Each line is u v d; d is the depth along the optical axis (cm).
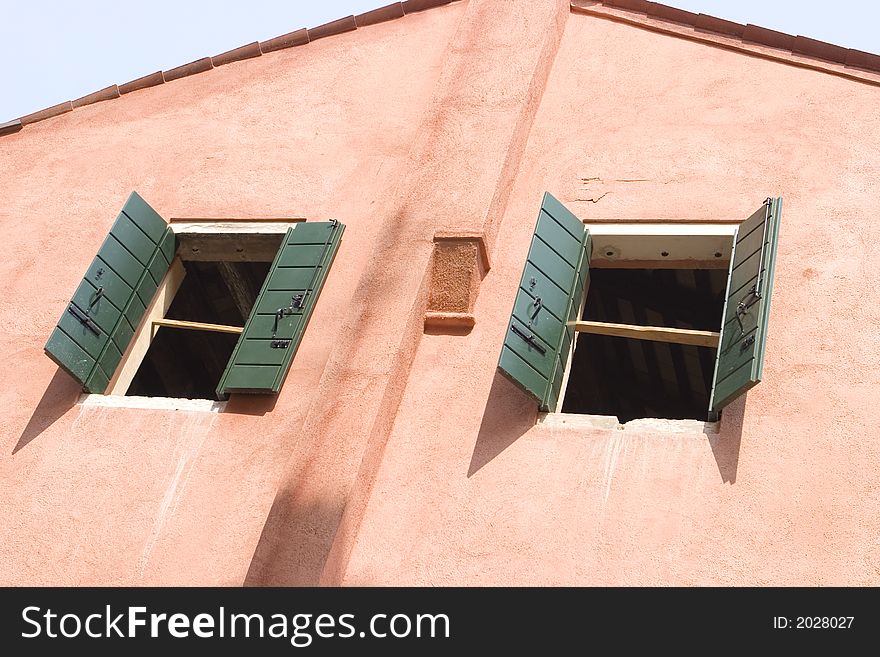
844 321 716
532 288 748
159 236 864
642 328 750
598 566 634
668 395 1170
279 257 828
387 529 675
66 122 1001
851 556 611
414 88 949
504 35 942
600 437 693
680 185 823
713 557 625
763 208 750
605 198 831
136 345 827
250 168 917
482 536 662
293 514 652
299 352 773
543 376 720
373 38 1007
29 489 737
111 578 680
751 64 893
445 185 833
